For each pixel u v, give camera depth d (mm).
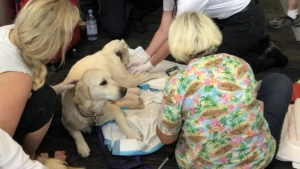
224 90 1330
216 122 1379
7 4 2555
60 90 2074
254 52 2555
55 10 1341
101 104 1990
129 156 1958
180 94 1374
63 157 1939
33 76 1482
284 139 1953
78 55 2807
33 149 1769
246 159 1514
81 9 3133
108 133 2084
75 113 1989
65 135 2139
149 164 1936
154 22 3250
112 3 2848
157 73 2473
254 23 2207
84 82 1895
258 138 1474
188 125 1447
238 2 2133
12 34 1401
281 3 3521
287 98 1754
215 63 1362
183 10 1937
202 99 1344
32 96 1579
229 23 2242
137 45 2914
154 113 2193
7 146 1166
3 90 1371
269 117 1714
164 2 2121
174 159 1943
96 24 3055
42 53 1366
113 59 2352
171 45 1417
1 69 1359
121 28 2934
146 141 2006
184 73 1384
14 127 1433
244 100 1340
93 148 2049
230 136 1425
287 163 1905
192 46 1364
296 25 3125
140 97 2299
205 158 1546
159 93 2340
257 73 2590
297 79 2521
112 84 1943
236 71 1354
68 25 1381
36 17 1309
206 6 2051
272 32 3062
